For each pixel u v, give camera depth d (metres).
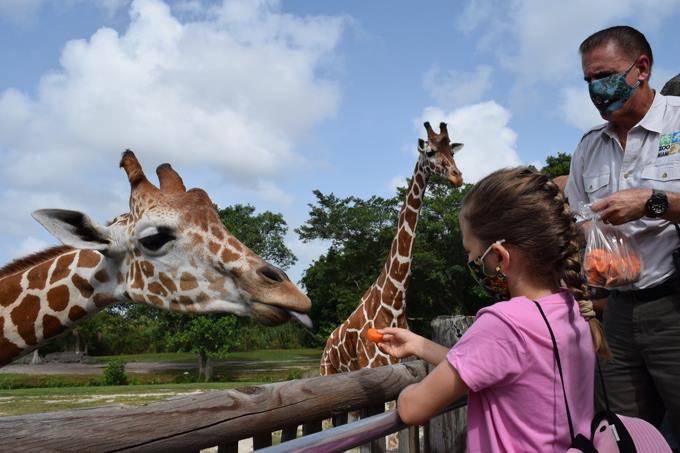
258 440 1.76
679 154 2.35
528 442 1.37
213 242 3.22
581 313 1.46
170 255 3.23
